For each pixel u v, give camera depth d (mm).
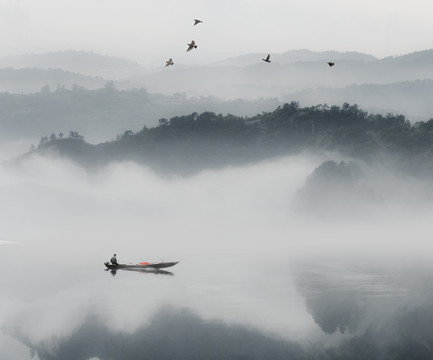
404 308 128625
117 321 117750
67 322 116688
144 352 99188
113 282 162625
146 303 132750
